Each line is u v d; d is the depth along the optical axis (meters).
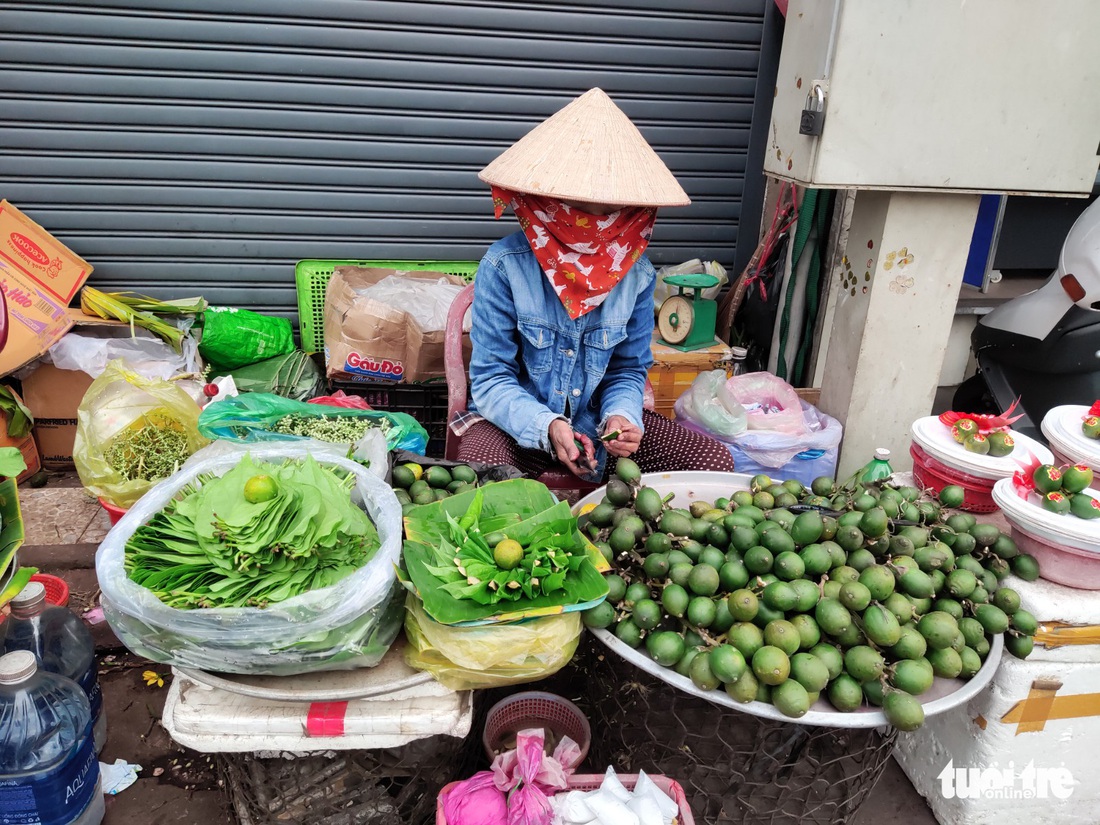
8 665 1.71
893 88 2.55
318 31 3.52
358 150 3.73
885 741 1.77
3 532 1.59
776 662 1.53
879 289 2.92
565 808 1.57
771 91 3.87
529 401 2.44
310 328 3.80
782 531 1.72
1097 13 2.54
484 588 1.60
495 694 2.21
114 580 1.51
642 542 1.89
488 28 3.61
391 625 1.64
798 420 3.05
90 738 1.91
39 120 3.54
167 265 3.84
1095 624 1.89
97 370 3.29
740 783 1.82
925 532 1.88
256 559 1.51
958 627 1.74
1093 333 3.22
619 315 2.53
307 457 1.74
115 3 3.38
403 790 1.82
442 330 3.33
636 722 1.86
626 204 2.09
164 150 3.64
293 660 1.51
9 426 3.28
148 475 2.47
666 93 3.84
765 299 3.92
